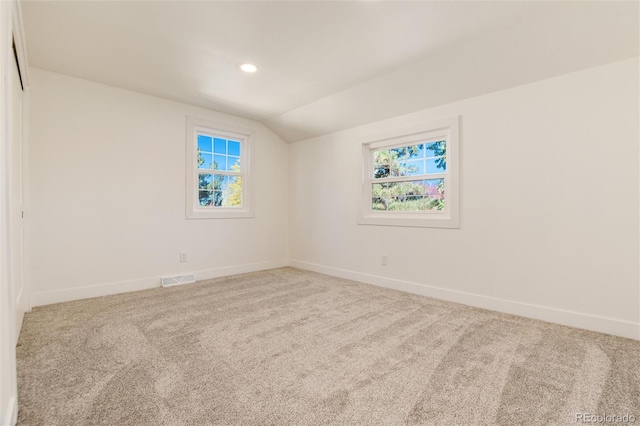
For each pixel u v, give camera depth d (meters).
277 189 4.61
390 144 3.49
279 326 2.26
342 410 1.32
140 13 1.95
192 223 3.71
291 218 4.69
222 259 3.99
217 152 4.05
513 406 1.35
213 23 2.06
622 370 1.64
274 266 4.57
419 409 1.33
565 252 2.31
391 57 2.49
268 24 2.07
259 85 3.07
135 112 3.26
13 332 1.21
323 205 4.19
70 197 2.89
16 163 1.90
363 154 3.73
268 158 4.48
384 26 2.08
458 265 2.88
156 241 3.42
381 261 3.51
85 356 1.78
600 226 2.17
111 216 3.12
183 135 3.61
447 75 2.65
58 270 2.83
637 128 2.04
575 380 1.55
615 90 2.10
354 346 1.93
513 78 2.47
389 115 3.37
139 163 3.30
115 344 1.94
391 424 1.24
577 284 2.26
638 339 2.03
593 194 2.19
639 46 1.97
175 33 2.18
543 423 1.24
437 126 3.01
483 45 2.28
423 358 1.78
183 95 3.36
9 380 1.14
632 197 2.05
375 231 3.57
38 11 1.92
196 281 3.68
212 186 4.01
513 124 2.54
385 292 3.23
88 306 2.70
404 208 3.45
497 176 2.64
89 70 2.77
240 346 1.93
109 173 3.11
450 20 2.01
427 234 3.11
